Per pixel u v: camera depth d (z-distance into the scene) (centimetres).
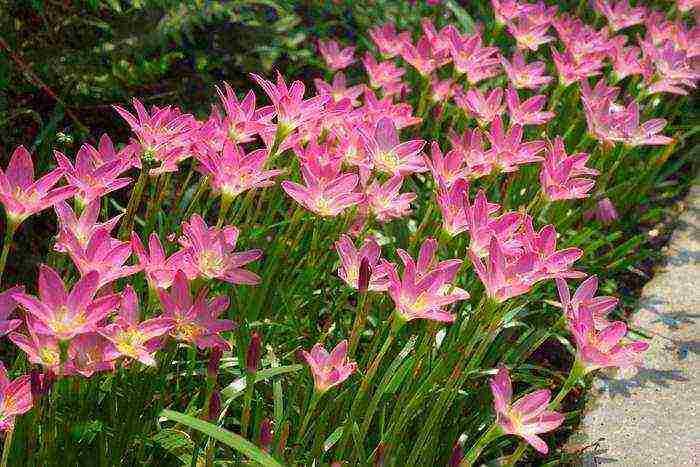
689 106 183
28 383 94
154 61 152
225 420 117
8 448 95
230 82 167
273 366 114
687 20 191
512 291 101
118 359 102
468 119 147
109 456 104
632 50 152
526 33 151
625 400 131
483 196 106
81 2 151
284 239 119
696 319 143
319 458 107
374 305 127
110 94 149
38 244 141
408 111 130
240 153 117
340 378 100
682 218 160
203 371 114
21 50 147
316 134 122
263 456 96
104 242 96
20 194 97
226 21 165
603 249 156
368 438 116
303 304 125
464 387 124
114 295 91
